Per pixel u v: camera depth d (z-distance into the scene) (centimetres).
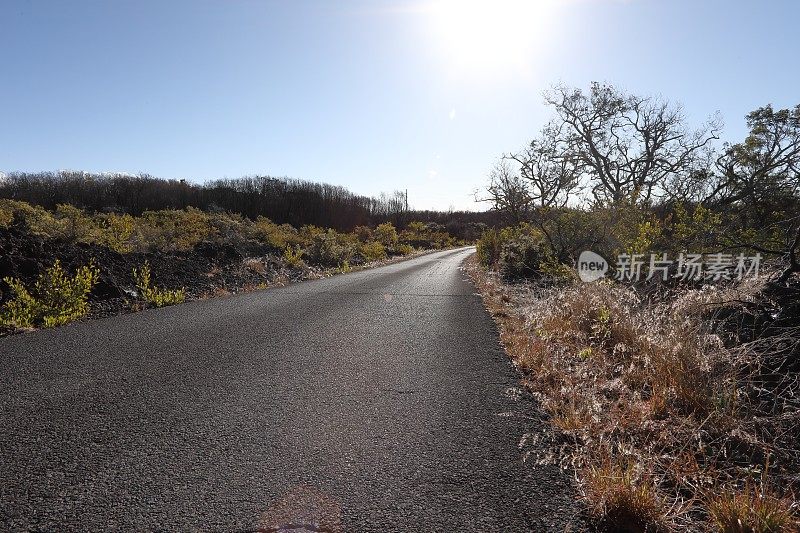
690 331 426
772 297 489
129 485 255
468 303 950
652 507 232
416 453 297
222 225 2453
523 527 224
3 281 790
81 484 256
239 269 1503
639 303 604
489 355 538
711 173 1803
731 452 296
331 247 2348
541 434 326
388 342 598
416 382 438
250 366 480
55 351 518
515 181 1942
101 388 406
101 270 1002
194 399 386
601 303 609
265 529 219
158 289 1036
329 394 403
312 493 250
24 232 1165
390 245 4194
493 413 364
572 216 1414
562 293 722
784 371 384
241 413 358
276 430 329
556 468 280
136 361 488
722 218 1045
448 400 392
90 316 740
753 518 222
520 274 1521
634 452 280
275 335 625
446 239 6253
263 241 2377
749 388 361
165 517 228
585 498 246
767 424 316
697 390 353
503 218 2473
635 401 363
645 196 1197
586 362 480
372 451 299
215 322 702
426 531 220
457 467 280
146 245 1513
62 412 353
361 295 1059
